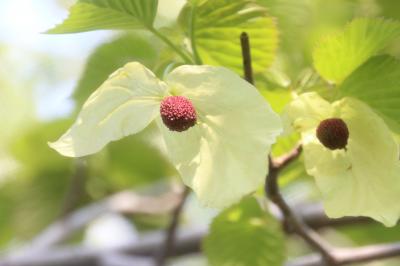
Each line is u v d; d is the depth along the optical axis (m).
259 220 1.06
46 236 1.52
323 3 1.24
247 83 0.87
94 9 0.92
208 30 0.95
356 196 0.90
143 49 1.13
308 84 0.97
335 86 0.95
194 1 0.93
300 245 1.48
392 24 0.92
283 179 1.05
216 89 0.87
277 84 0.98
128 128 0.89
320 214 1.29
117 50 1.13
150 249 1.44
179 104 0.87
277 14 1.09
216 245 1.06
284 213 0.99
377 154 0.90
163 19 1.16
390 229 1.36
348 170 0.90
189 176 0.88
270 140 0.87
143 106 0.89
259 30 0.96
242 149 0.87
